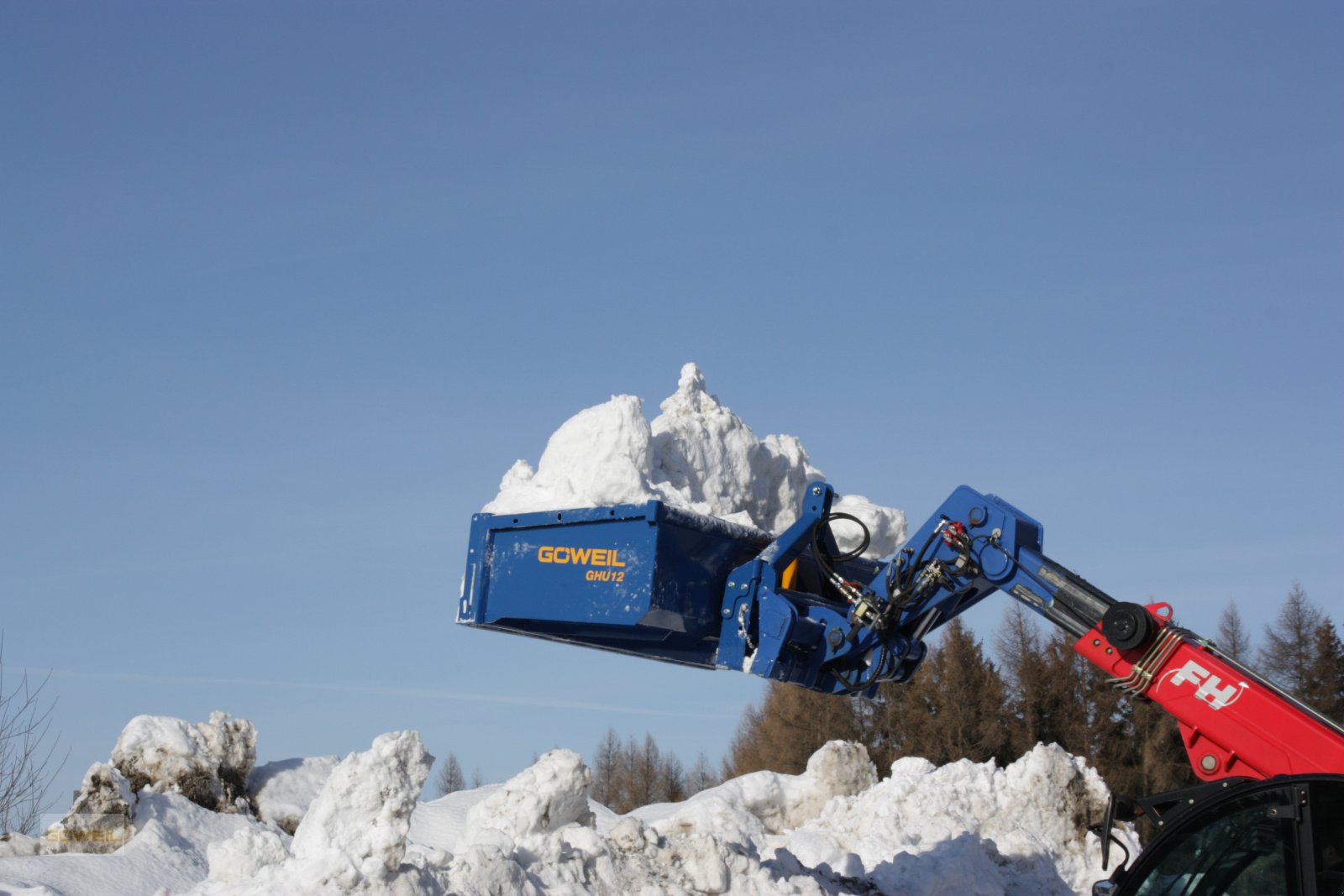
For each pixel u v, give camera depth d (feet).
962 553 27.22
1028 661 105.70
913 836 45.37
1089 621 25.34
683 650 31.53
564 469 30.94
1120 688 24.63
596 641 31.73
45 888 29.78
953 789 48.42
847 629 28.94
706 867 31.14
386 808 25.55
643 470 30.71
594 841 29.91
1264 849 20.57
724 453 33.35
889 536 34.32
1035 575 26.32
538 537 30.45
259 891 24.29
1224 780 21.97
